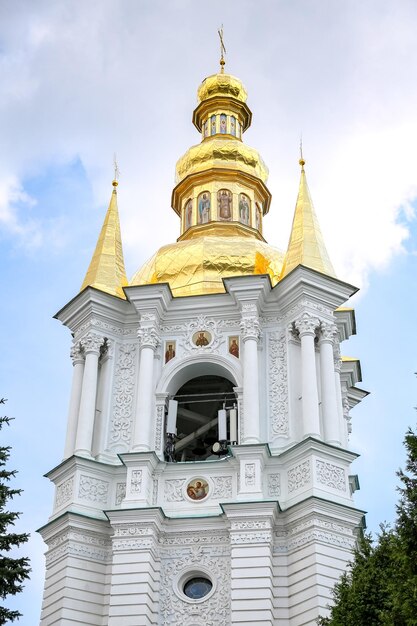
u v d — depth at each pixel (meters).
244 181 52.62
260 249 46.47
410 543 27.19
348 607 30.34
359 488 44.66
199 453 44.53
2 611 32.62
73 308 44.47
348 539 36.62
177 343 43.22
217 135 55.03
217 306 43.56
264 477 38.56
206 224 50.72
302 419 39.72
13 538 33.31
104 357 43.31
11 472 34.28
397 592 26.95
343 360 47.94
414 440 27.88
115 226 48.50
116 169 51.22
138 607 35.53
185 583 37.41
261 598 35.00
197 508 38.53
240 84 57.91
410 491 27.66
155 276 45.72
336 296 42.50
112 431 41.47
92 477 39.50
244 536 36.34
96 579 37.44
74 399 42.25
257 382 40.84
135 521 37.28
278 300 43.16
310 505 36.53
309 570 35.50
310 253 43.91
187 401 44.16
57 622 36.12
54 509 39.62
